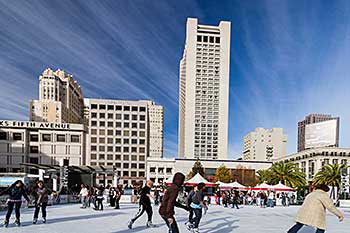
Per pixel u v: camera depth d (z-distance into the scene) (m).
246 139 163.88
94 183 36.66
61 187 29.73
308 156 97.25
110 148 113.88
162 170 99.88
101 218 13.35
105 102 115.50
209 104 138.50
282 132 155.50
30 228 9.88
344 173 38.06
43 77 133.62
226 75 140.88
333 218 17.64
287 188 34.06
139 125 116.75
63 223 11.33
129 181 112.94
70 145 77.19
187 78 139.12
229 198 30.61
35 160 75.38
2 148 73.12
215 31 144.50
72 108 149.25
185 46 149.38
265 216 16.97
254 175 88.38
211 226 11.34
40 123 76.31
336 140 90.88
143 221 12.34
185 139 134.75
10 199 10.20
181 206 8.91
